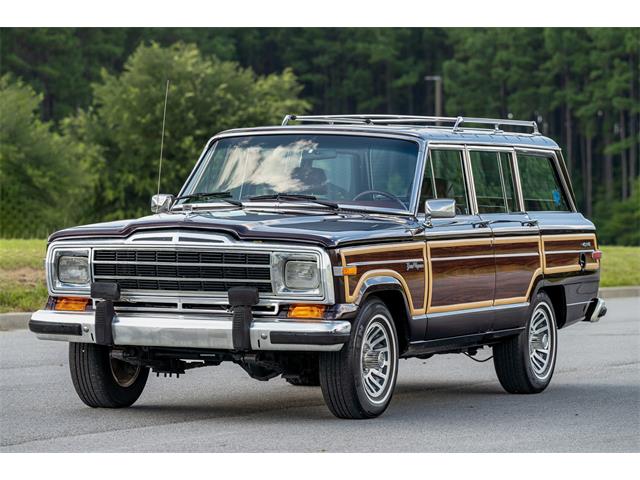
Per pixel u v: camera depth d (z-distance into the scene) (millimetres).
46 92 109562
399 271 9930
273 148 11008
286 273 9203
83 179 63625
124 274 9625
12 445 8758
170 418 10047
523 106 120625
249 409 10664
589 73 118312
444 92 131625
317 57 131500
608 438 9242
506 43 123250
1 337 16453
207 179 11094
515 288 11672
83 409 10547
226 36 125688
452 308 10688
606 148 111625
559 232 12484
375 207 10445
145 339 9469
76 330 9742
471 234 10992
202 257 9336
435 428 9609
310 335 9062
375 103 131000
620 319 20859
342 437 9070
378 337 9852
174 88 74750
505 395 11914
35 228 59750
